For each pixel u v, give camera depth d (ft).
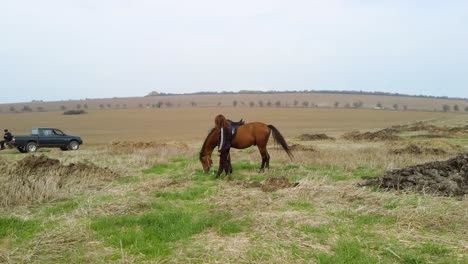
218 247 17.12
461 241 17.28
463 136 102.42
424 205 22.13
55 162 39.17
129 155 55.11
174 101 405.59
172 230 19.31
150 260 16.16
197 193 28.02
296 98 410.31
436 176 27.30
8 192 25.77
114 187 31.04
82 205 24.26
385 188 27.30
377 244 17.15
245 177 34.94
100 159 51.55
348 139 100.58
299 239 17.87
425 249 16.49
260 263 15.55
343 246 16.87
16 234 19.36
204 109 307.78
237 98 420.77
